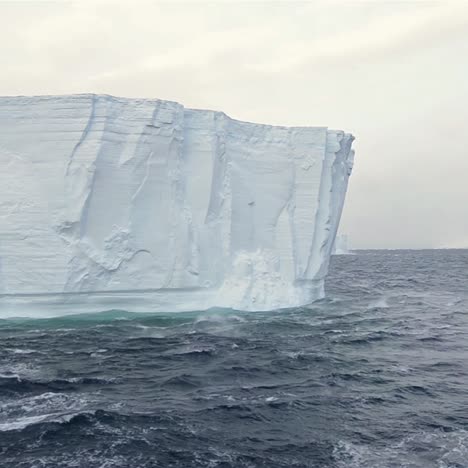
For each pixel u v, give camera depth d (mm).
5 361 19328
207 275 30125
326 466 11750
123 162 28234
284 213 32750
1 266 26828
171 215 29250
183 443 12773
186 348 21891
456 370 19359
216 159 30656
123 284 28141
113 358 20125
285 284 32188
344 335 25219
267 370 18938
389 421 14305
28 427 13367
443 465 11789
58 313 27891
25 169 27422
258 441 13000
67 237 27250
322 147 33031
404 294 44094
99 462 11695
